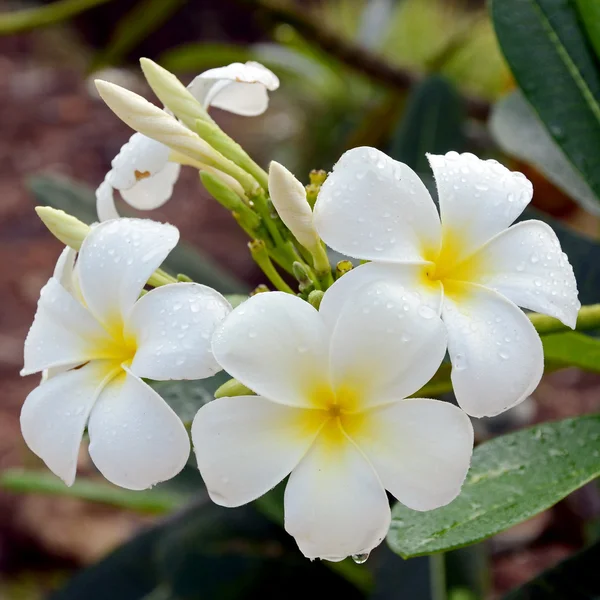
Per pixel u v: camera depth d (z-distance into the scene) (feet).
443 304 1.92
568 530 3.57
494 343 1.90
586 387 5.50
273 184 2.00
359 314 1.90
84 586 3.03
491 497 2.03
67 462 1.96
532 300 1.93
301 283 2.04
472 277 1.96
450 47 4.11
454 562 2.51
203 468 1.89
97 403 1.96
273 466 1.90
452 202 1.97
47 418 1.98
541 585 2.16
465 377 1.89
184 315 1.93
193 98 2.15
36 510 5.19
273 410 1.90
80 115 9.91
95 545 5.03
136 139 2.15
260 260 2.09
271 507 2.45
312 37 3.92
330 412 1.92
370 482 1.89
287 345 1.90
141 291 2.04
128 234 2.00
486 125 4.02
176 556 2.77
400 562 2.52
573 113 2.29
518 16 2.31
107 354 2.01
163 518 3.09
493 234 1.97
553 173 2.49
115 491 3.19
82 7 3.87
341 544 1.89
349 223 1.91
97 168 8.88
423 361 1.89
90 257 2.01
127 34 4.25
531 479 2.05
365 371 1.90
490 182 1.99
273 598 2.72
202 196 8.43
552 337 2.14
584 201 2.46
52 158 9.09
